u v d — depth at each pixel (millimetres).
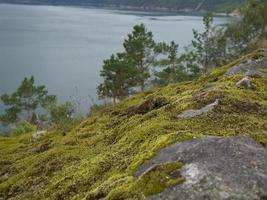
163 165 6930
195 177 6488
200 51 51844
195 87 14953
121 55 48281
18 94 51656
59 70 127938
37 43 188250
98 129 12852
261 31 56344
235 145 7203
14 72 125188
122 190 6906
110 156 9023
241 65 16875
